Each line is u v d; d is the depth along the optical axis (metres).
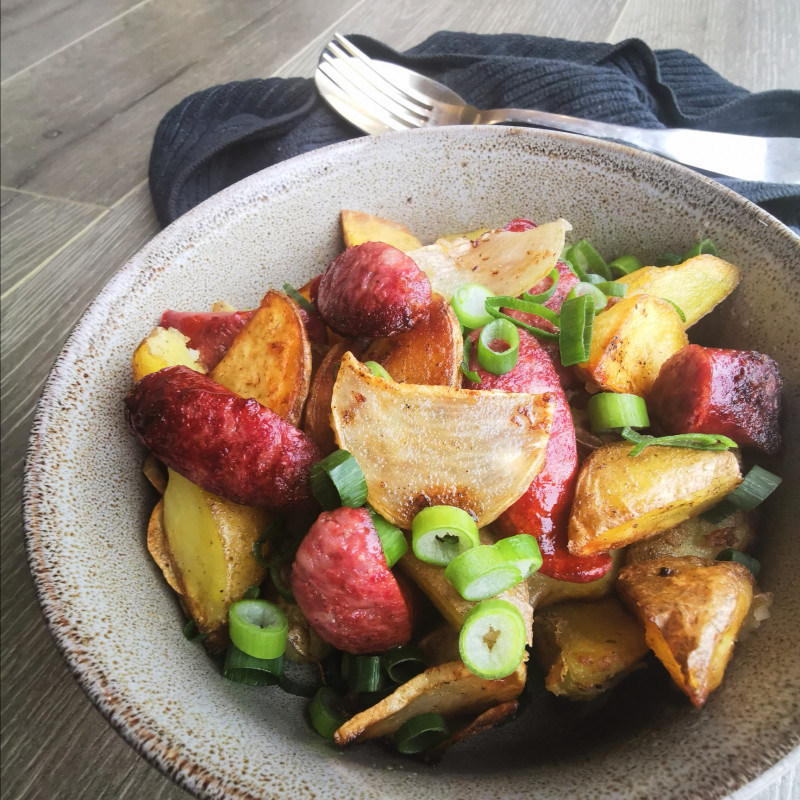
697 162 0.35
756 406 0.25
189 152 0.39
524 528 0.24
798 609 0.22
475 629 0.22
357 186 0.32
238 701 0.23
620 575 0.24
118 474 0.26
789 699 0.20
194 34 0.52
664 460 0.24
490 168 0.32
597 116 0.38
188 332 0.28
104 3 0.57
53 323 0.37
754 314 0.27
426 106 0.39
